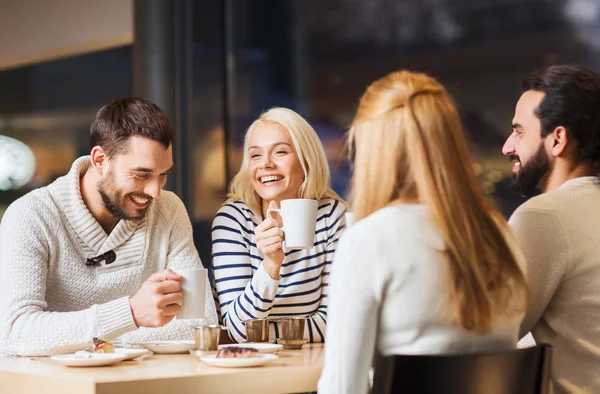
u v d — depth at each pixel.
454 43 4.84
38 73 4.58
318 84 4.94
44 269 2.28
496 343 1.75
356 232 1.69
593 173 2.15
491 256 1.72
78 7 4.43
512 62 4.71
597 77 2.16
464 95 4.74
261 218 2.65
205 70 4.49
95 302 2.37
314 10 4.88
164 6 4.37
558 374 2.06
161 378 1.73
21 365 1.93
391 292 1.68
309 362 1.95
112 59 4.46
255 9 4.71
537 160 2.19
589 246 2.02
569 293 2.04
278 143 2.63
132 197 2.32
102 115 2.32
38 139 4.58
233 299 2.50
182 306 2.03
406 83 1.77
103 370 1.84
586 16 4.57
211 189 4.49
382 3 4.98
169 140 2.31
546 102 2.15
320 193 2.68
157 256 2.49
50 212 2.32
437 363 1.57
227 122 4.61
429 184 1.70
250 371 1.82
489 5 4.76
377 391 1.58
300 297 2.55
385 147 1.75
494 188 4.55
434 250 1.67
